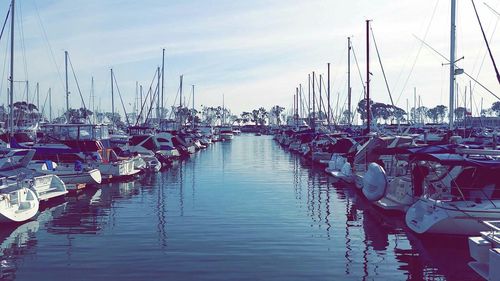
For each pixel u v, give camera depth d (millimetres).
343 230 16484
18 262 12633
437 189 15453
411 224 15734
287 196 24125
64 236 15500
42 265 12367
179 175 34500
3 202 16688
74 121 60000
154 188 27344
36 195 19000
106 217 18672
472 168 14984
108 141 35000
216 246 14234
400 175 20016
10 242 14719
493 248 10219
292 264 12508
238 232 16062
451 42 23562
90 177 25859
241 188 27266
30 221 17922
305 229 16578
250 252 13609
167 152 48969
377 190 19062
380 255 13391
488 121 73125
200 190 26438
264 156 54438
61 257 13078
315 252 13680
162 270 11914
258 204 21672
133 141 43312
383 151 18172
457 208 13703
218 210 20141
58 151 28891
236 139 110312
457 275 11719
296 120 88562
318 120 71125
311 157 45562
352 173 27219
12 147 28297
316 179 31734
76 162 26359
